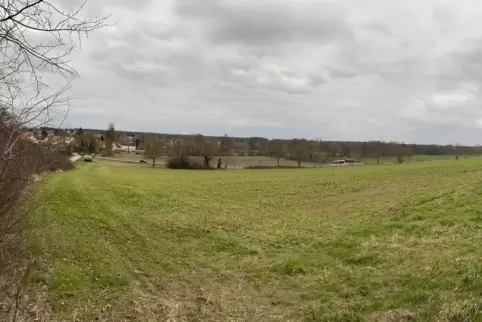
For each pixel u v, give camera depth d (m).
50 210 16.16
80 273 9.47
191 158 78.00
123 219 17.50
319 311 7.73
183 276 10.29
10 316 6.47
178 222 17.66
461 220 13.23
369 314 7.24
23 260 9.08
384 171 51.72
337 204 24.17
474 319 6.00
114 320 7.33
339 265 10.48
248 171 65.50
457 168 46.66
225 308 8.15
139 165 78.56
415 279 8.48
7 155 4.27
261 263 11.43
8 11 3.23
